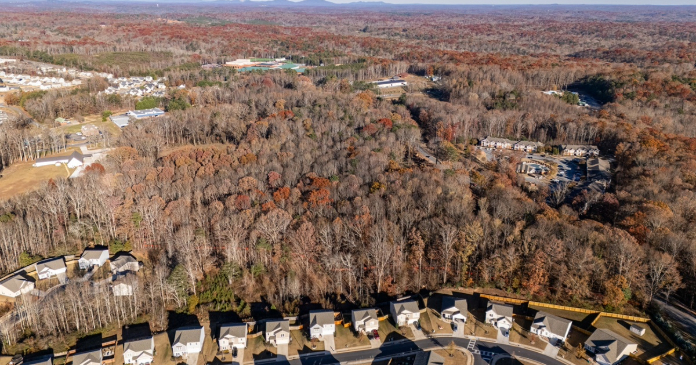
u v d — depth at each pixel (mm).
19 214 148250
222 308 120250
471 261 129625
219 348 106062
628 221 137625
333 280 127312
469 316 115688
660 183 165250
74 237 143250
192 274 125000
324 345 107688
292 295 122375
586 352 103312
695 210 144625
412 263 130750
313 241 131375
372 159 177625
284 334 107562
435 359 99188
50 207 146875
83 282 123812
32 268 130875
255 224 136000
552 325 107750
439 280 127812
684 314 114875
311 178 163250
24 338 107750
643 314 114750
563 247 122562
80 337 109312
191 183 163125
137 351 101625
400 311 112688
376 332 110812
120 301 115750
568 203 171375
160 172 169875
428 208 145000
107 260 135750
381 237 131500
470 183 175500
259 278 129000
